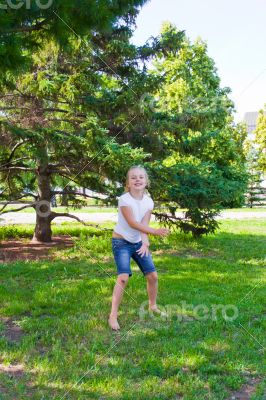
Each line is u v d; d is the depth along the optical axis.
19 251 8.55
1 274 6.15
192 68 19.97
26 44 5.71
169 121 9.23
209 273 6.47
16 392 2.73
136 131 9.09
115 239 4.20
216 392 2.81
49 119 8.70
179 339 3.62
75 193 9.67
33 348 3.41
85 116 9.00
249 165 30.38
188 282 5.78
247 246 9.63
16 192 10.46
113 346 3.46
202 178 9.59
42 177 9.73
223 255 8.38
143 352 3.34
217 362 3.23
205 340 3.63
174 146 9.71
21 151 9.55
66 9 4.96
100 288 5.32
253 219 17.16
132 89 8.88
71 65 8.70
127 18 9.09
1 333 3.82
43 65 8.48
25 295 5.00
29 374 2.97
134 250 4.23
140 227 4.04
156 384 2.85
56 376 2.95
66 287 5.38
